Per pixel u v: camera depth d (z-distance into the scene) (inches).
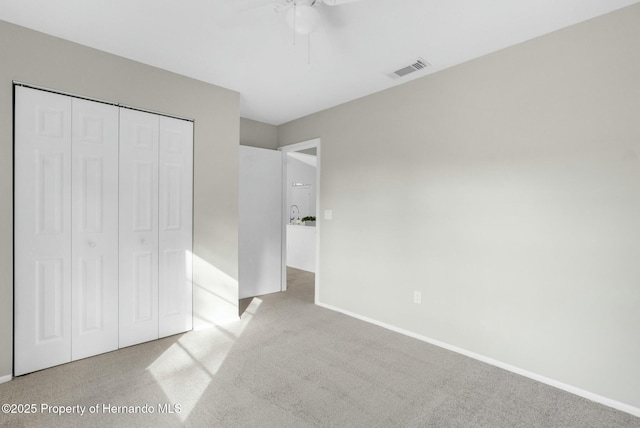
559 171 85.6
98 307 99.8
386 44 94.1
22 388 81.5
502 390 84.0
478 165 101.1
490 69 98.5
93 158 98.1
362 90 129.6
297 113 160.9
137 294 107.6
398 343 112.5
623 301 76.6
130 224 105.5
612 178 77.9
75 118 94.9
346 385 85.1
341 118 145.6
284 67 109.7
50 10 79.0
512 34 88.2
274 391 81.9
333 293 149.4
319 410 74.6
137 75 105.7
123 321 104.8
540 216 88.8
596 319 80.3
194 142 119.6
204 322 123.8
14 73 84.8
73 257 95.0
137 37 91.6
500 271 96.4
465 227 104.2
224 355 101.2
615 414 75.0
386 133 127.6
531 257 90.4
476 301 101.7
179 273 117.0
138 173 107.0
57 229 92.3
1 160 83.2
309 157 283.7
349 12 78.8
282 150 181.9
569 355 84.3
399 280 123.0
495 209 97.3
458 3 75.2
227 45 95.7
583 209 82.0
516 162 93.2
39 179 89.3
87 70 96.1
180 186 116.5
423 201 115.5
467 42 92.6
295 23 71.1
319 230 156.0
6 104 83.8
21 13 80.3
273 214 179.6
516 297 93.4
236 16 81.4
